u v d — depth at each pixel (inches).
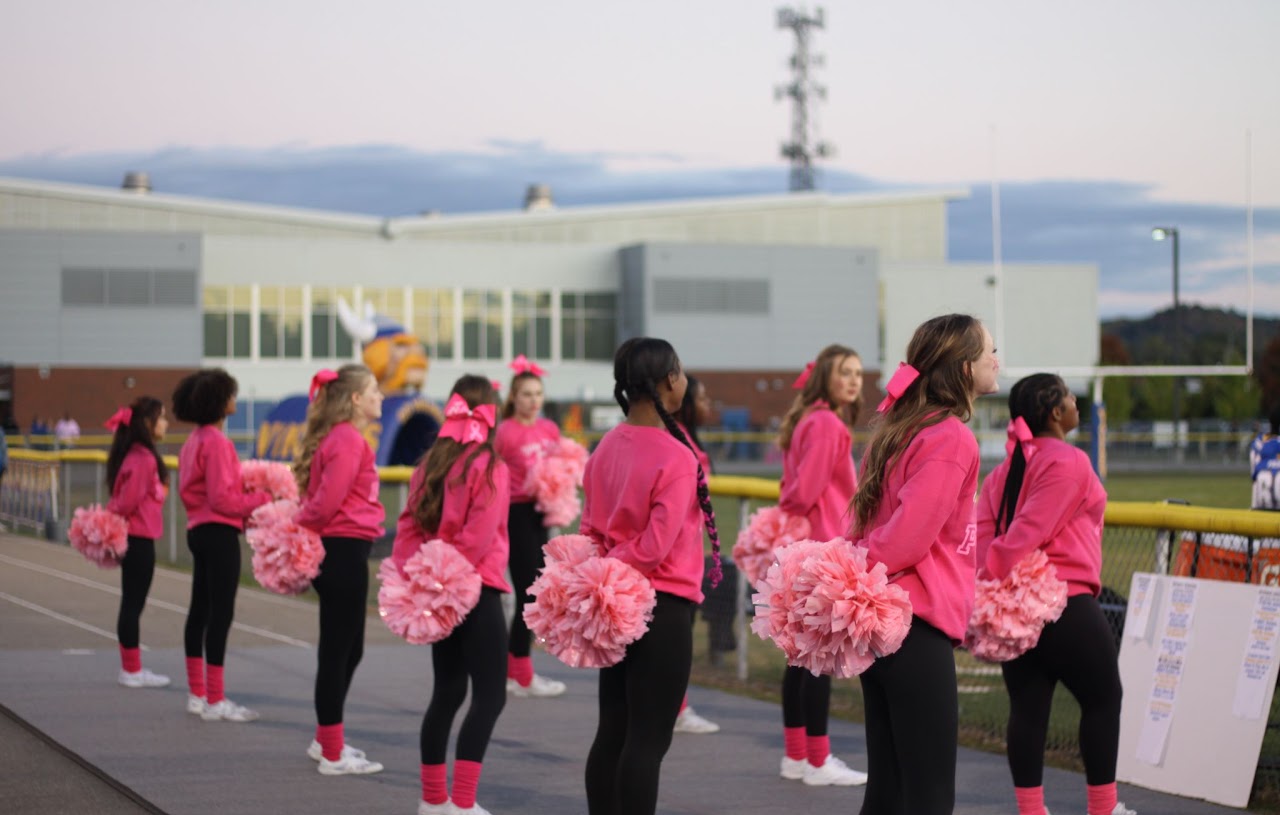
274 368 2074.3
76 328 1974.7
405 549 219.9
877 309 2180.1
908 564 153.3
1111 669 196.2
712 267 2124.8
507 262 2165.4
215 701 291.7
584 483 187.5
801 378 252.7
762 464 1811.0
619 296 2197.3
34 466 772.6
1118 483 1127.6
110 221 2390.5
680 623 178.4
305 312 2094.0
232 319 2069.4
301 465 249.8
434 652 221.9
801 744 247.4
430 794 216.5
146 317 1995.6
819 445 241.0
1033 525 191.6
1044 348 2279.8
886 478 158.1
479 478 213.9
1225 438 1647.4
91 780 245.3
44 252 1968.5
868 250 2165.4
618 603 170.4
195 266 2007.9
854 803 231.6
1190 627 243.8
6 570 577.3
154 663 362.6
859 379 247.9
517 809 228.5
